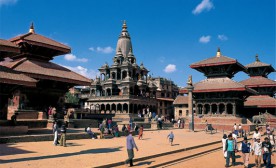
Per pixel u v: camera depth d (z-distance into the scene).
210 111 61.84
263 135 46.72
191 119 51.94
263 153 20.09
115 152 23.25
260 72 83.75
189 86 52.84
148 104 94.19
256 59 86.62
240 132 42.25
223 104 61.03
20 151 22.17
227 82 61.75
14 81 29.34
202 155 25.70
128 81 88.69
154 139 36.12
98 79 99.12
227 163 20.36
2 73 29.72
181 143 31.38
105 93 94.38
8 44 32.81
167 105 127.69
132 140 18.39
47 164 17.16
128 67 92.25
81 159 19.36
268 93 78.44
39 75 42.78
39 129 37.69
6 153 20.95
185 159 22.91
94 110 86.69
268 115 67.56
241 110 66.75
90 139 34.53
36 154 20.95
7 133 29.83
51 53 50.97
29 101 45.03
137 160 20.30
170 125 66.44
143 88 93.50
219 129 54.66
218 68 65.19
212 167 20.27
